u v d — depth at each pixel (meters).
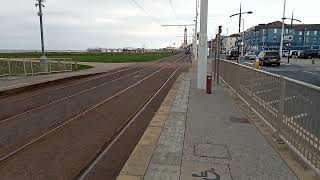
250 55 58.47
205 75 14.70
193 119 8.14
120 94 14.27
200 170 4.75
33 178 4.90
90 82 20.06
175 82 18.80
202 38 14.49
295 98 5.48
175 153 5.50
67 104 11.52
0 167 5.35
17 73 22.19
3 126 8.17
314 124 4.71
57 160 5.69
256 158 5.26
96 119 8.98
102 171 5.19
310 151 4.84
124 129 7.86
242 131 6.94
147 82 19.95
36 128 7.97
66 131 7.66
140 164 4.99
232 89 13.53
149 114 9.76
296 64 42.94
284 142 6.02
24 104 11.59
